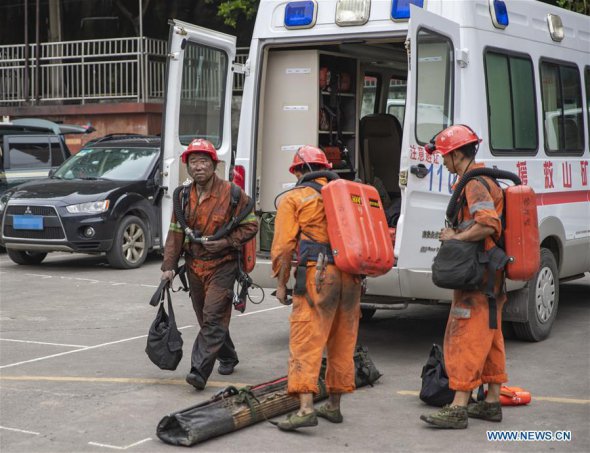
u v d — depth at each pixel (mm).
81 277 13375
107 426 6328
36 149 16875
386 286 7652
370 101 11164
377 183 9984
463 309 6164
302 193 6195
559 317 10297
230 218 7230
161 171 8930
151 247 14602
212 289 7234
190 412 6082
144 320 10234
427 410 6711
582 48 10297
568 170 9742
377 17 8227
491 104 8359
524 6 9086
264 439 6062
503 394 6758
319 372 6602
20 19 26578
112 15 25891
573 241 9766
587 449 5848
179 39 8750
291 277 8023
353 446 5922
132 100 22391
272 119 8992
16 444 5949
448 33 7871
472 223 6078
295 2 8609
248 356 8430
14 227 13953
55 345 8953
